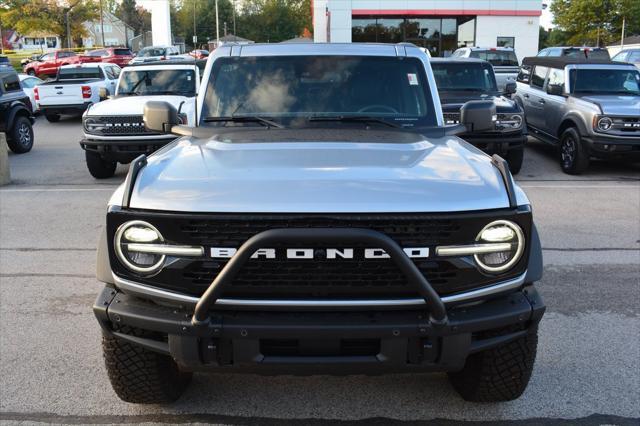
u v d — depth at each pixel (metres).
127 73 11.85
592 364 3.90
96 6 64.38
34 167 11.70
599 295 5.10
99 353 4.07
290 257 2.59
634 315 4.68
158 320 2.69
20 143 13.29
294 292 2.65
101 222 7.54
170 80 11.70
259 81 4.12
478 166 3.03
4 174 9.90
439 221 2.62
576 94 10.84
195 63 12.10
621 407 3.42
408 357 2.70
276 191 2.66
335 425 3.25
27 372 3.81
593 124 9.92
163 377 3.19
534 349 3.08
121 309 2.78
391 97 4.09
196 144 3.48
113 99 10.70
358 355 2.68
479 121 3.97
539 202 8.51
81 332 4.39
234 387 3.62
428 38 32.28
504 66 20.53
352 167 2.92
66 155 13.26
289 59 4.18
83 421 3.28
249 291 2.65
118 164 11.99
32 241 6.72
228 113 4.02
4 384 3.67
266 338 2.62
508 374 3.12
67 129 18.02
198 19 87.25
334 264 2.62
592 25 44.88
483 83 11.37
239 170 2.89
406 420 3.29
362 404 3.45
